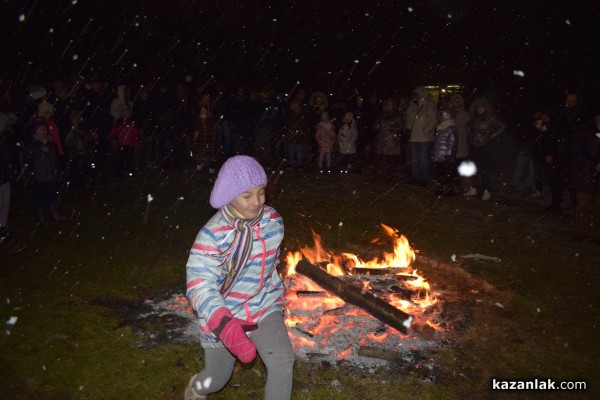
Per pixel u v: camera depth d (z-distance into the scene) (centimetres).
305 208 923
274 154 1485
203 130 1189
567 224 862
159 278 577
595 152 737
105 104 1076
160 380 383
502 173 1316
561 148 898
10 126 784
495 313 508
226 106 1295
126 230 754
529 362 422
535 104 1333
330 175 1259
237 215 275
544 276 620
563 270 643
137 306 504
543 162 938
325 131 1297
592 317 511
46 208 788
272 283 302
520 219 891
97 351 420
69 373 389
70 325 461
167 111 1284
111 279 569
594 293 572
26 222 779
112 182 1095
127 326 461
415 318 474
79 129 988
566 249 728
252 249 278
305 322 456
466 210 948
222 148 1303
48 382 377
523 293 564
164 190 1038
